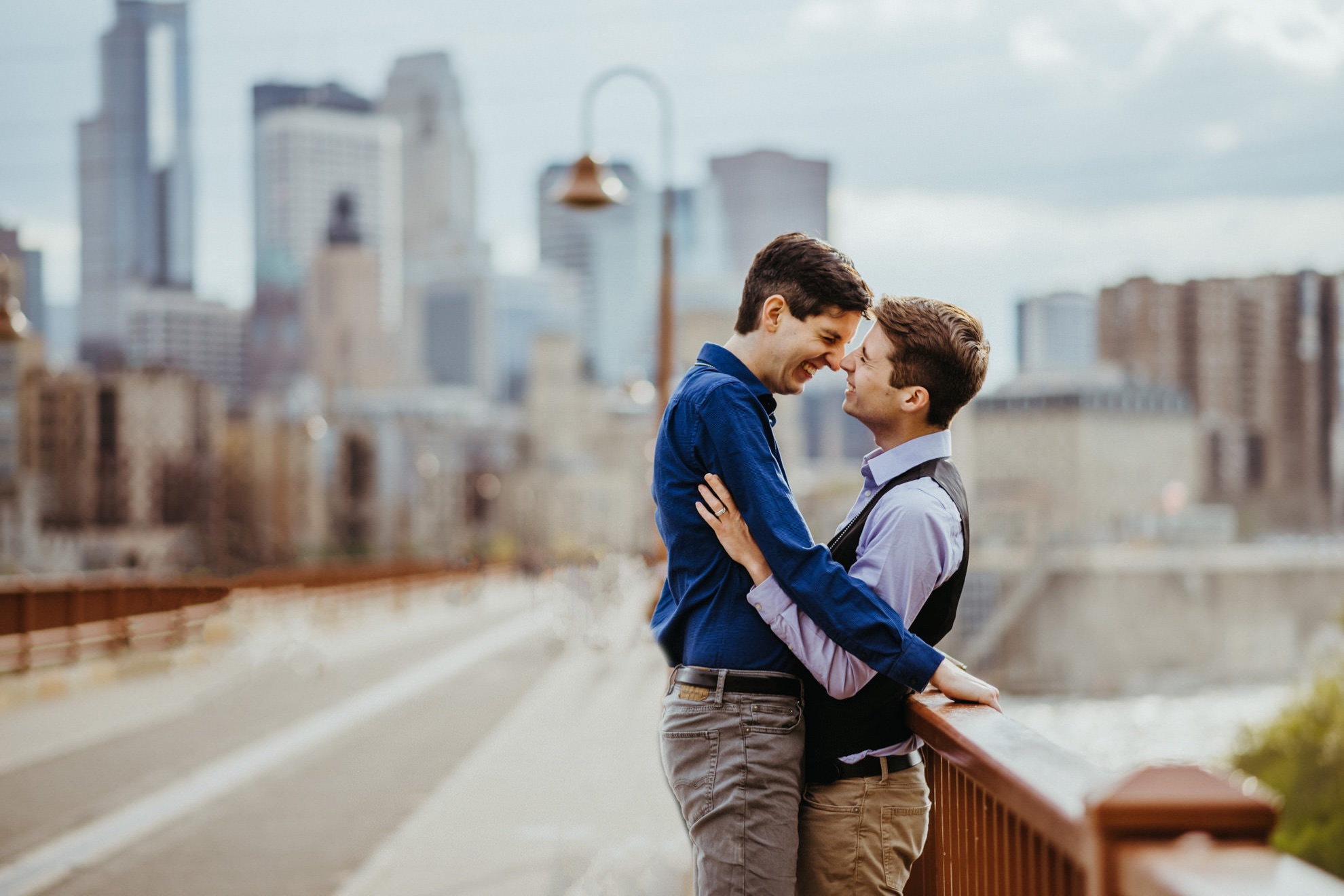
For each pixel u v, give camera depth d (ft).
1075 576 380.37
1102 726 255.70
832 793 9.99
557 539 541.34
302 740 43.32
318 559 497.87
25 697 52.24
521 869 24.16
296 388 600.80
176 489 511.40
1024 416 458.91
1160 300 613.11
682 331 342.03
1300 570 393.09
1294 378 610.24
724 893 9.36
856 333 10.14
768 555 9.20
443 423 611.06
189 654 68.54
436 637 96.17
